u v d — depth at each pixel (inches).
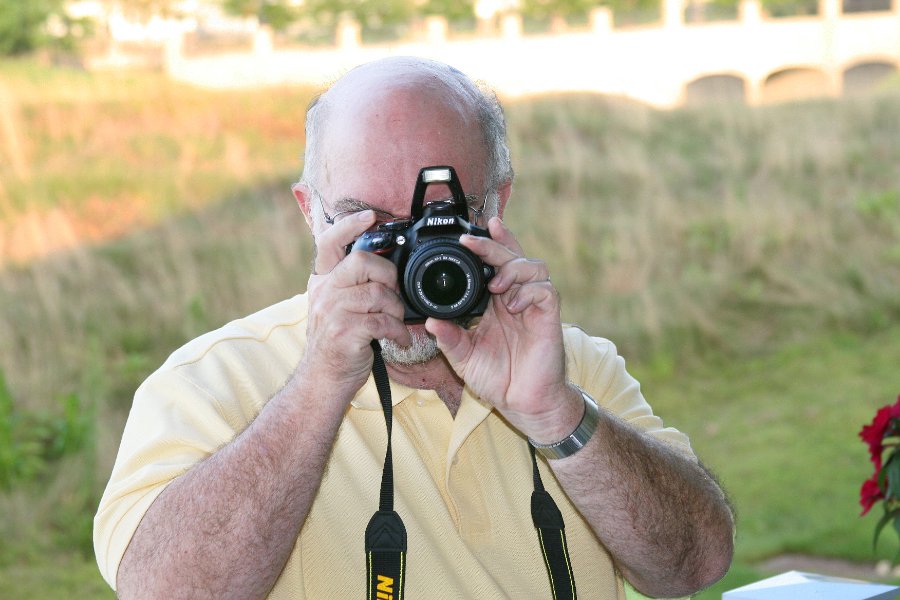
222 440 72.8
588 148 633.6
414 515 75.0
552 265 470.3
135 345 401.1
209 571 65.8
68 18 1219.9
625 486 73.9
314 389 66.4
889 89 735.7
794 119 660.1
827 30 1176.2
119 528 69.2
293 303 83.4
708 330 421.4
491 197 79.0
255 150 714.2
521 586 77.4
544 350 70.6
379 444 77.0
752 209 509.0
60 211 558.3
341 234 69.6
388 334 66.4
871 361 396.8
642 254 480.4
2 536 273.9
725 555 81.0
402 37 1181.7
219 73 1118.4
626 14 1234.0
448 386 80.8
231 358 77.9
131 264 477.1
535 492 77.5
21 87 782.5
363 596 73.4
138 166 649.6
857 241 482.0
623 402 89.5
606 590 81.7
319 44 1161.4
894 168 569.9
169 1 1418.6
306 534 73.6
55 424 324.8
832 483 288.2
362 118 75.0
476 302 69.1
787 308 442.6
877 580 220.7
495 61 1138.7
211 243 499.8
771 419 351.9
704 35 1159.6
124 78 867.4
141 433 73.2
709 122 674.2
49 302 415.5
